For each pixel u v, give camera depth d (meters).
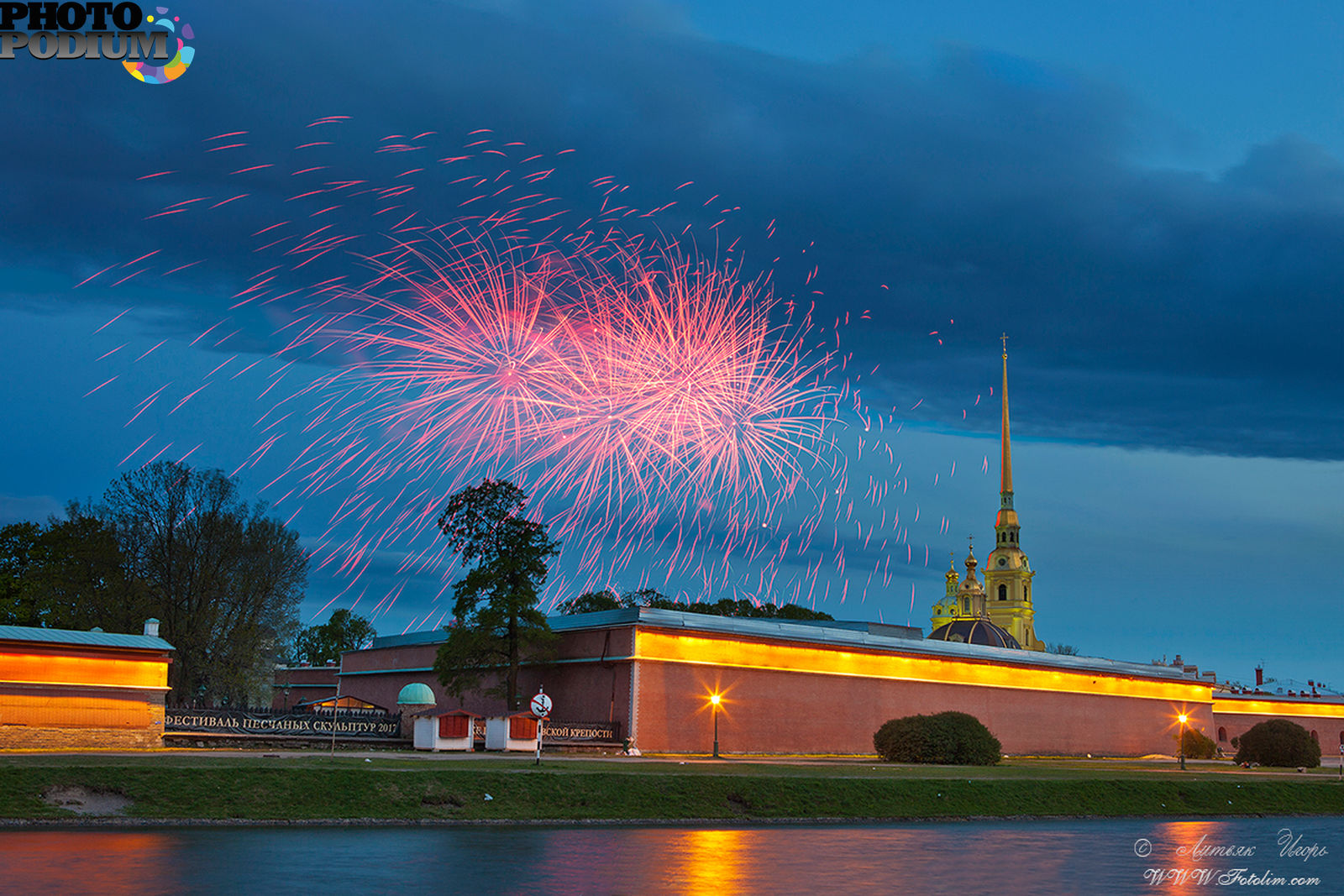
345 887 28.72
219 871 30.30
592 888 29.91
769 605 128.12
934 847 41.81
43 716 53.94
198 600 87.62
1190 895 33.03
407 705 68.94
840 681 83.62
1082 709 100.19
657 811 47.78
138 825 38.62
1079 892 32.84
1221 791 64.38
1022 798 57.66
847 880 33.09
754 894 30.05
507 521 76.38
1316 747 92.94
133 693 56.69
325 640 159.12
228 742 59.81
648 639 74.50
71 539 86.12
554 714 79.44
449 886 29.48
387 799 43.62
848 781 54.69
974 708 92.00
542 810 45.53
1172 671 110.81
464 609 76.25
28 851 32.50
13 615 83.00
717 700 73.88
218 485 90.19
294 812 41.56
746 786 51.38
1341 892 34.81
